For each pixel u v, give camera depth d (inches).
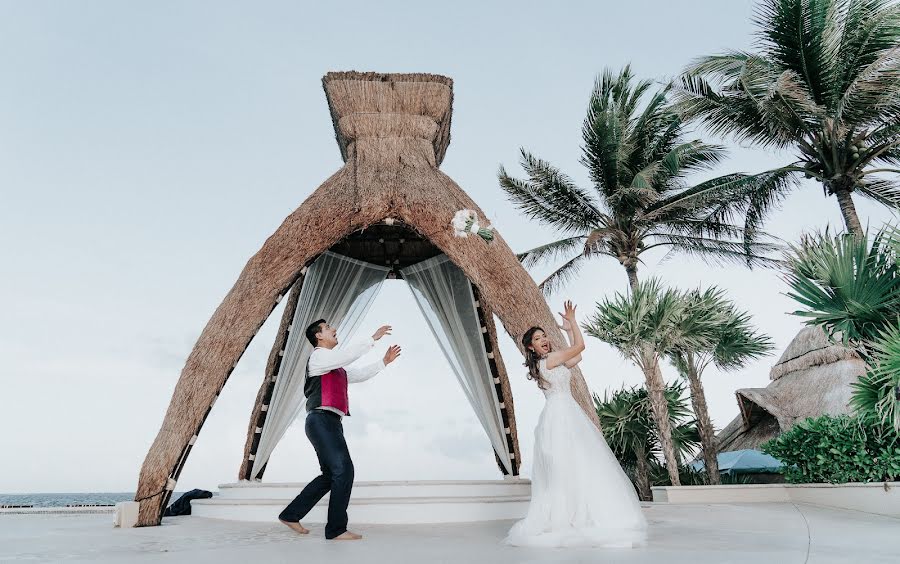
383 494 282.2
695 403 563.2
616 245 805.2
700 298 557.9
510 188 841.5
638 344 523.8
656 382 526.3
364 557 143.9
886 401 279.1
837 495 338.3
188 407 279.6
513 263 314.3
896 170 615.2
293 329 374.9
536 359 197.9
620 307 534.9
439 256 408.5
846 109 609.3
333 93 360.2
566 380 194.2
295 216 317.7
